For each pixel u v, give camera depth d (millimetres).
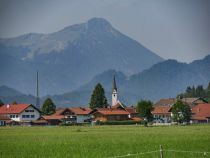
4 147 73062
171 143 75812
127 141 82062
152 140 83250
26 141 85562
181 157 57344
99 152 63844
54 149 68750
